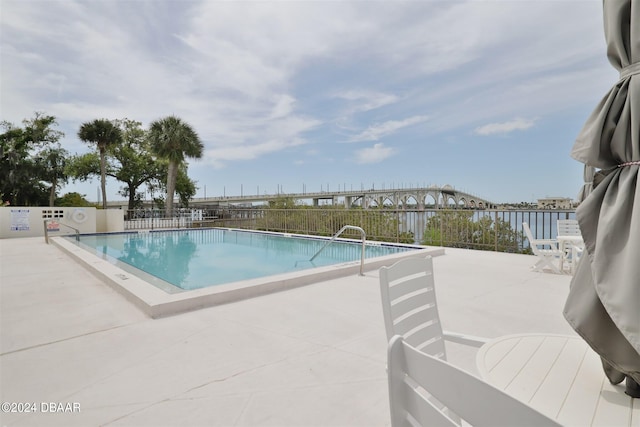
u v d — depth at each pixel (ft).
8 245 27.91
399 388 2.30
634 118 3.23
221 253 26.94
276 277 13.75
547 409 3.25
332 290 13.34
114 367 7.06
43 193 79.82
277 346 8.07
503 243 23.02
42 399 5.92
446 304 11.33
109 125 67.62
